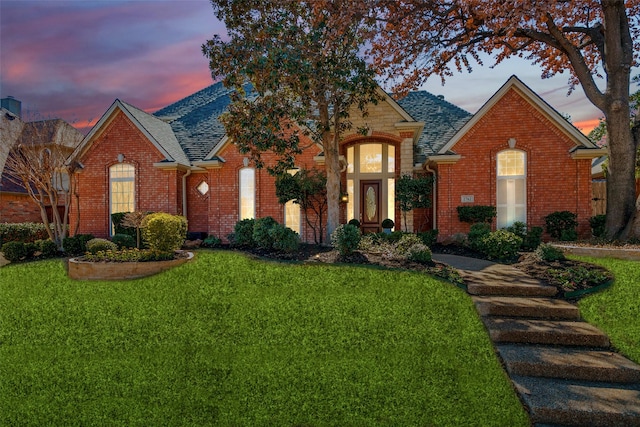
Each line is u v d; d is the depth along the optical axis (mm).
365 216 16953
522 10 10664
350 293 7984
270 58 10188
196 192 18016
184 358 6082
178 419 4793
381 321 6848
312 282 8594
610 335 6395
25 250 12695
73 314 7895
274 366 5723
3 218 19969
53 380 5715
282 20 10977
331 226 12422
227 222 16719
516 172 14852
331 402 4941
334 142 12531
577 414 4578
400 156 16047
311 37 10922
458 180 15008
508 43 15414
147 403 5113
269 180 16438
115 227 16375
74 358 6297
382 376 5395
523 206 14781
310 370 5582
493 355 5918
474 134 14969
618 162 12727
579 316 7086
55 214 13914
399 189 14836
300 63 10453
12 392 5488
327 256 10383
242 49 10641
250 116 11320
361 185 17000
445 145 14992
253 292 8297
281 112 11383
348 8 10945
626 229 12383
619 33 12594
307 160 16000
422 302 7500
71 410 5062
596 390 5109
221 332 6789
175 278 9383
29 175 13547
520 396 5008
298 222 16172
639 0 13719
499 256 11312
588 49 16344
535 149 14625
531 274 9234
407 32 14109
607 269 9008
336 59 11516
